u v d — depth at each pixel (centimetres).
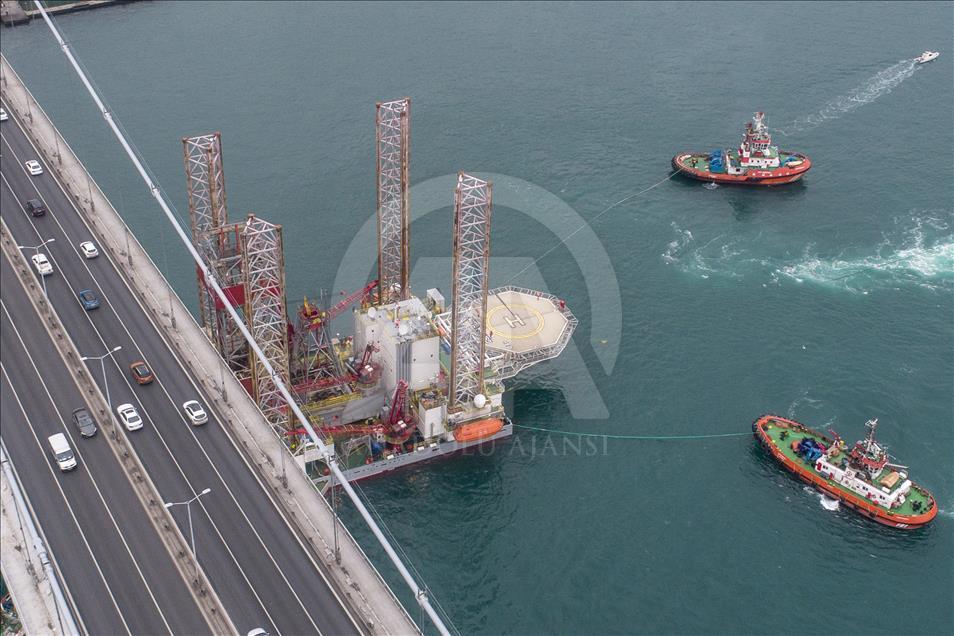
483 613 17688
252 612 15012
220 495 17012
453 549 18850
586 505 19638
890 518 19088
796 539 18988
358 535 19150
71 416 18775
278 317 19875
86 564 15850
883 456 19562
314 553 15988
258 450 17938
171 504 16712
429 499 19938
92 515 16738
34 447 18138
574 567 18450
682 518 19338
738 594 18000
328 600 15238
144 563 15850
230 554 15925
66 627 14875
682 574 18325
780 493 19850
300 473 17438
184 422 18525
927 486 19975
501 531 19175
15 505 17362
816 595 17988
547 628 17438
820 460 19938
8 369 19862
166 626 14862
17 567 16600
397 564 14812
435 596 17950
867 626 17475
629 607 17762
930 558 18688
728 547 18788
